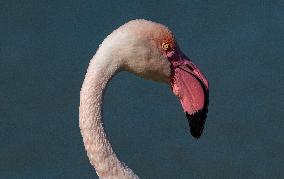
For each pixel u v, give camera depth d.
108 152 7.29
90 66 7.25
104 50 7.23
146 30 7.30
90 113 7.24
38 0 14.88
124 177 7.30
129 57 7.26
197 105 7.55
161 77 7.51
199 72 7.57
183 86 7.55
